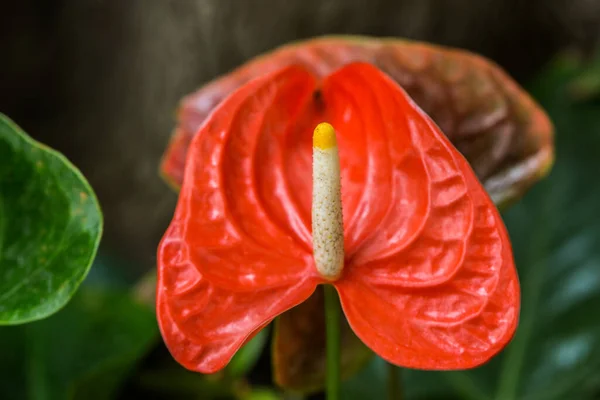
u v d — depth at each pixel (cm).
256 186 51
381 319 49
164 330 48
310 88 52
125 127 87
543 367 66
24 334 62
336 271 49
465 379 67
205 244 50
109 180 88
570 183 69
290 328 53
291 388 54
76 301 62
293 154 52
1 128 51
